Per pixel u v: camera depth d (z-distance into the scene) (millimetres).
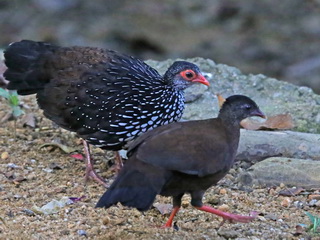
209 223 10523
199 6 28078
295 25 26391
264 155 12602
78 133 11859
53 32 25266
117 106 11531
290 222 10609
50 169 12328
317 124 13906
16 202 11039
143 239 9820
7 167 12211
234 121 10055
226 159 9742
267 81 15359
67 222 10422
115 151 12297
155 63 15984
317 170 11773
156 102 11742
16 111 13305
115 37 25094
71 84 11695
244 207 11125
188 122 10008
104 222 10352
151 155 9281
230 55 24375
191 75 11977
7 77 12109
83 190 11609
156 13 27422
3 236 9852
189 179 9555
